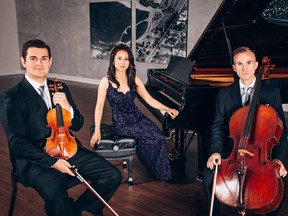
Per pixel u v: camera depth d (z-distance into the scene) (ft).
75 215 6.37
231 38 10.58
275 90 7.34
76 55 28.99
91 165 7.21
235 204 6.37
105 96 9.81
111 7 25.32
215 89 9.23
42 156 6.46
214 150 7.08
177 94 9.92
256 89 7.02
